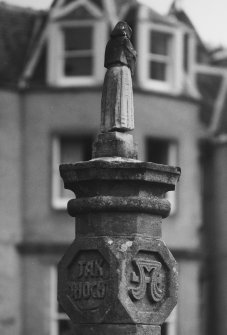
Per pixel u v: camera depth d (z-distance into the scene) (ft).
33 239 106.73
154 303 33.86
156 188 34.22
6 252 105.50
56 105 107.96
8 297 104.99
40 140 107.76
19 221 106.83
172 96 110.52
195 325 111.24
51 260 106.52
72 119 107.76
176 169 34.32
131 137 34.83
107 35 108.78
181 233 110.83
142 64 108.99
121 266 33.24
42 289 106.11
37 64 109.19
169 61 111.04
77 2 109.40
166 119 110.01
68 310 34.04
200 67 123.95
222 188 116.57
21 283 106.11
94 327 33.45
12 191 106.63
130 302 33.27
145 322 33.42
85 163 33.94
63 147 108.37
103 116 34.91
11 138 106.93
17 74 108.47
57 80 108.37
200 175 117.60
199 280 114.83
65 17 108.99
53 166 107.76
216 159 117.39
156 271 33.88
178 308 110.22
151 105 109.19
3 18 111.96
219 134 118.11
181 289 110.52
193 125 112.27
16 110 107.86
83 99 107.86
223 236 115.55
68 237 106.93
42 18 111.86
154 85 109.81
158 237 34.24
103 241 33.58
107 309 33.22
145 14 109.40
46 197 107.24
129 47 34.99
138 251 33.58
